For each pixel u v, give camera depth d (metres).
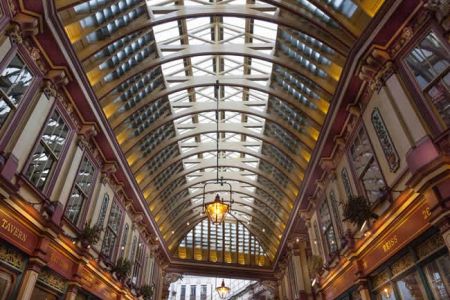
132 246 16.44
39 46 8.33
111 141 12.23
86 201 11.34
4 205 7.01
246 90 15.45
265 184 20.81
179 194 21.41
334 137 11.95
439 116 6.86
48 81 8.80
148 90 13.57
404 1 7.37
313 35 10.20
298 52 12.09
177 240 25.36
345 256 10.98
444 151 6.40
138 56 12.12
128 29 10.55
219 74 14.64
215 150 18.77
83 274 10.76
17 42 7.51
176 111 15.84
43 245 8.33
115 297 13.79
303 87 12.93
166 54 13.04
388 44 8.27
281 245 21.56
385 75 8.43
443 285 6.70
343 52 9.60
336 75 10.98
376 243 9.23
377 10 8.09
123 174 13.91
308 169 14.28
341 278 12.00
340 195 12.20
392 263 8.69
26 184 7.86
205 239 26.50
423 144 6.76
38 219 8.20
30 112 8.18
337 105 10.78
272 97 14.81
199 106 15.80
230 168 21.53
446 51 6.65
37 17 7.61
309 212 16.42
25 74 8.02
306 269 19.31
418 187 6.53
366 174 10.15
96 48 9.93
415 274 7.64
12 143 7.52
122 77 11.79
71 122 10.30
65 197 9.73
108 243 13.34
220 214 11.63
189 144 18.56
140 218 16.88
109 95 11.97
